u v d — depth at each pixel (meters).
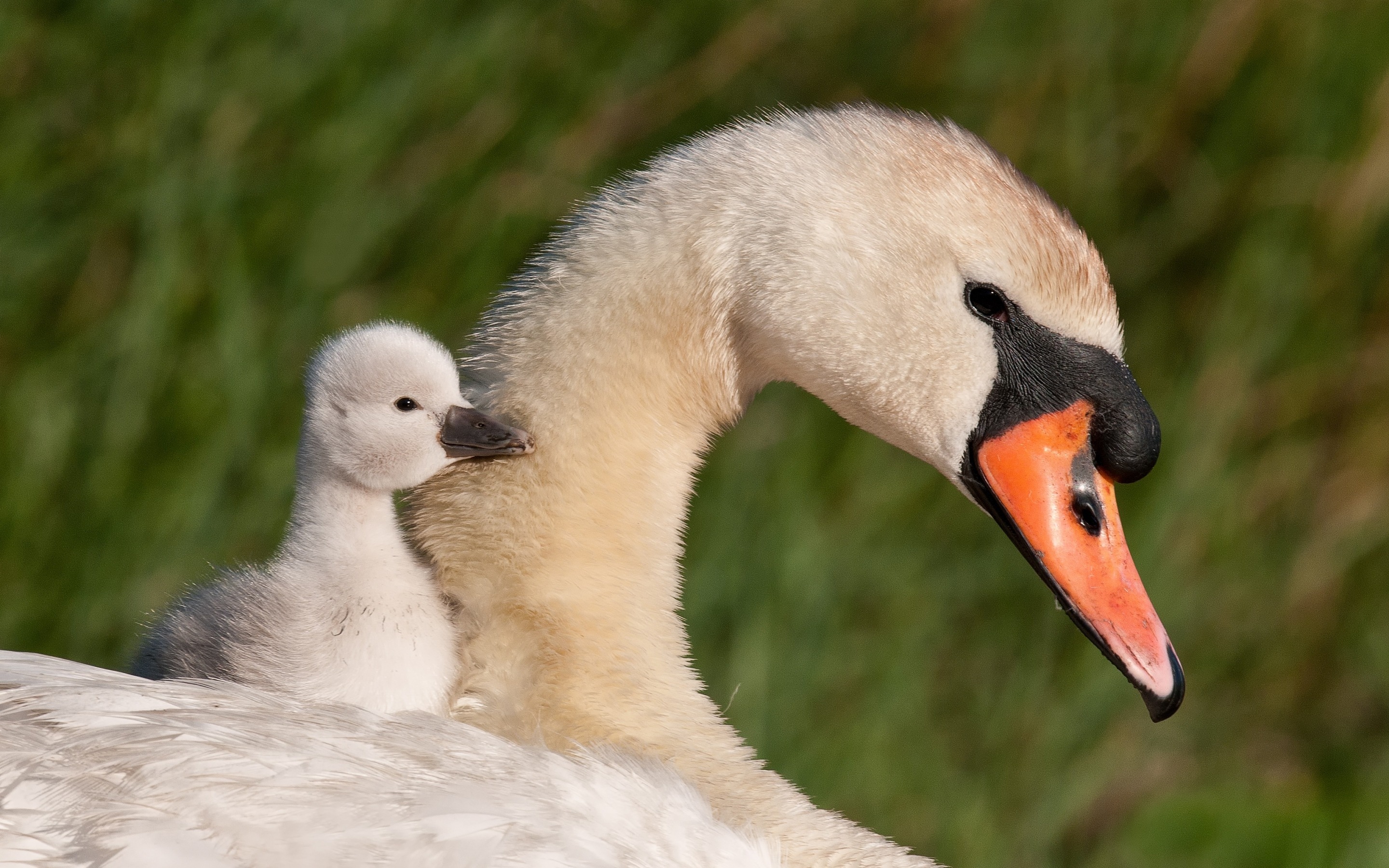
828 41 8.90
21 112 8.34
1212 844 8.06
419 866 4.12
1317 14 8.99
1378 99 9.00
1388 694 8.74
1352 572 8.83
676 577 5.25
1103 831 8.22
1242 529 8.80
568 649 4.91
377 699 4.64
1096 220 8.96
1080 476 5.11
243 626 4.71
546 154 8.62
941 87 8.91
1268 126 9.03
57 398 8.03
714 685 7.95
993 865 7.79
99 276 8.22
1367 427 8.94
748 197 5.03
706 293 5.02
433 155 8.55
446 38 8.61
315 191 8.37
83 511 7.88
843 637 8.10
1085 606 5.09
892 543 8.28
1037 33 8.91
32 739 4.13
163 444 7.98
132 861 3.95
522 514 4.94
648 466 5.06
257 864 4.04
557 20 8.75
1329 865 7.95
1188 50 8.99
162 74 8.38
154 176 8.29
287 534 4.99
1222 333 8.88
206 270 8.23
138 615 7.68
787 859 4.84
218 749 4.19
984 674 8.27
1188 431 8.73
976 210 5.04
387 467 4.73
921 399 5.12
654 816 4.45
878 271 5.02
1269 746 8.61
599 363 5.00
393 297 8.41
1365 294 9.04
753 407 8.41
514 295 5.15
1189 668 8.63
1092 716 8.20
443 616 4.86
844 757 7.81
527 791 4.35
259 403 8.09
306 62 8.48
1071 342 5.11
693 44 8.84
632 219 5.06
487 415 4.87
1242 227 8.98
